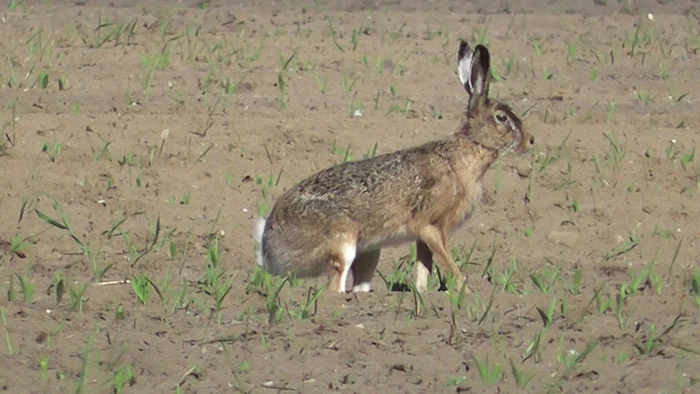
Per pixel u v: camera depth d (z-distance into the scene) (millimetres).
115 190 26188
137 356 16812
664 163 28500
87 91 31859
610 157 28484
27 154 27578
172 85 32656
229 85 32312
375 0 41812
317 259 20969
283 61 34156
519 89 33031
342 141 28844
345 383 16250
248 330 18000
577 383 16203
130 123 29547
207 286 20109
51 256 22578
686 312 19250
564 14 40750
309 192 21031
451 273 20906
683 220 25891
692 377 16219
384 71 34250
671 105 32094
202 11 39406
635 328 18344
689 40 37656
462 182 21141
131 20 38156
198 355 17094
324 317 18641
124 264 22047
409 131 29484
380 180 20828
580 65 35344
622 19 39688
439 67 34656
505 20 39281
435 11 40625
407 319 18641
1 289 19938
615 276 22125
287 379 16375
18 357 16625
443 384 16219
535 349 17125
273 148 28484
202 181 26938
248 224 24812
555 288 20859
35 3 40438
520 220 25734
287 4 41281
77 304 18797
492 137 21297
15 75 32688
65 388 15664
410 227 21000
